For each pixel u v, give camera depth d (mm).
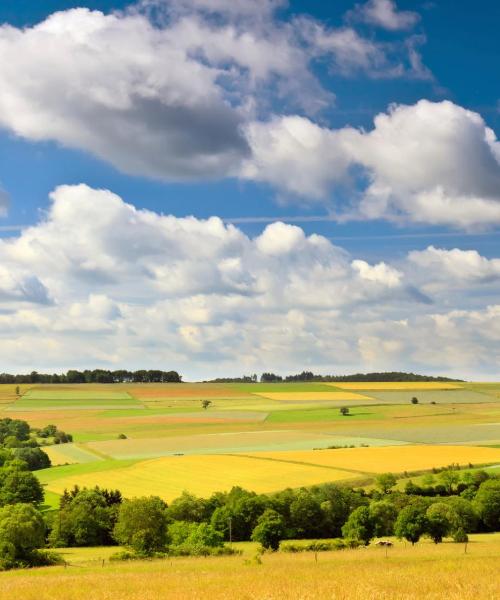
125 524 75938
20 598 37844
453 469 126375
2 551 67250
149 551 74312
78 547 92125
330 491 100688
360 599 32656
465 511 96125
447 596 32938
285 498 99125
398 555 64938
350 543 81375
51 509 110375
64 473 136875
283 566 55031
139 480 124438
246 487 114625
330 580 41281
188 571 52875
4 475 121688
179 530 86875
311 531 96938
